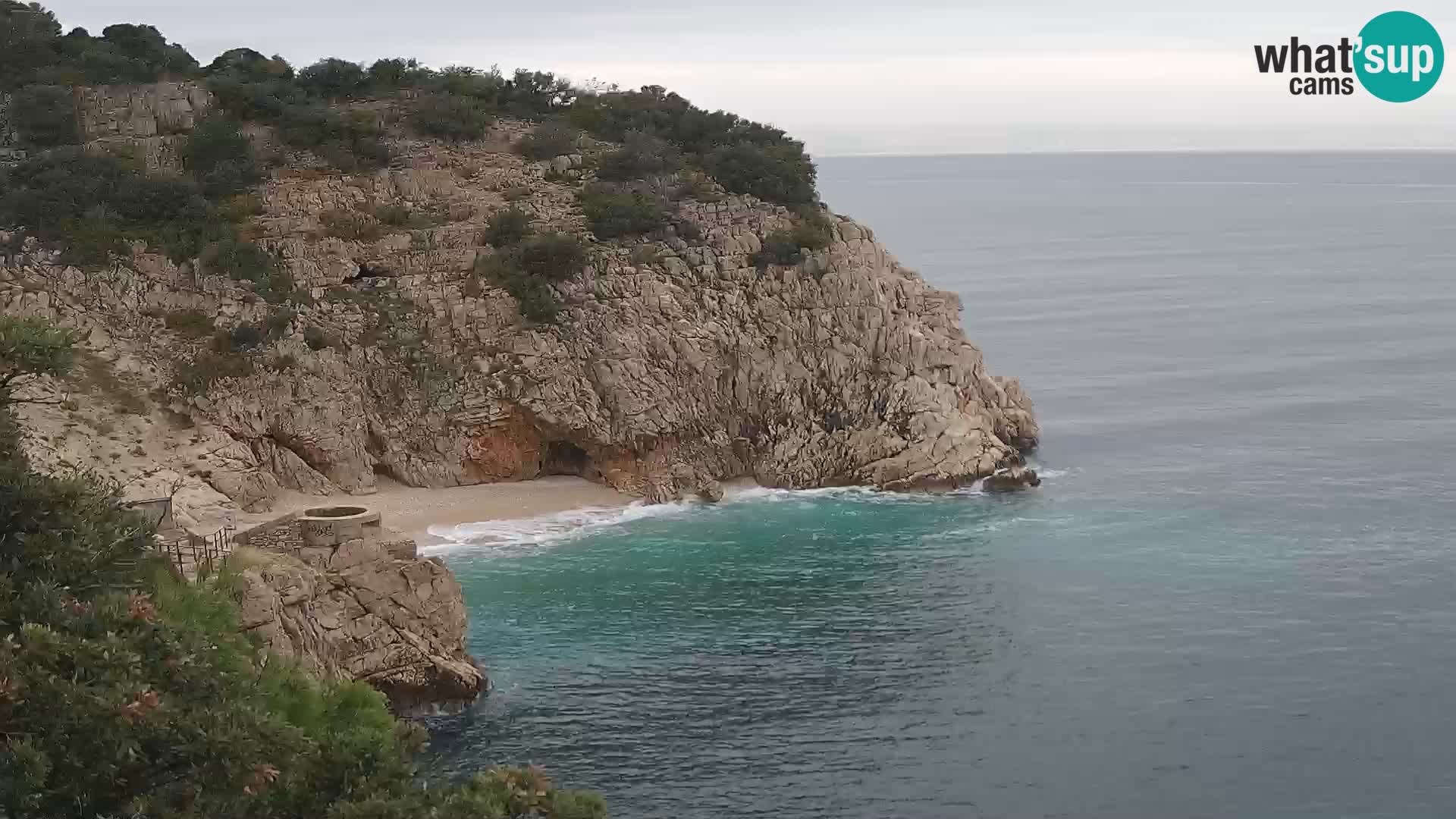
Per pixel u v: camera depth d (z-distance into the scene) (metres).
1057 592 85.19
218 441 102.44
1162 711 67.81
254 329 107.44
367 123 125.69
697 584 87.38
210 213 112.94
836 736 65.25
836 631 78.75
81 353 103.19
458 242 117.00
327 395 107.75
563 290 115.00
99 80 128.62
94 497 40.94
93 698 32.25
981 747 64.12
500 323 112.75
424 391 110.81
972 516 102.81
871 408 115.00
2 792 30.84
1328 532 97.06
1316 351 176.75
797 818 57.81
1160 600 83.38
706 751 63.66
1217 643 76.31
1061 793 59.81
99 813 33.31
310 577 62.25
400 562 66.38
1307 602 82.62
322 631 62.56
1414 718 66.69
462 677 67.12
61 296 106.31
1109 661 74.06
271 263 111.69
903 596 84.69
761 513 104.75
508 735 64.88
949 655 74.94
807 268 118.94
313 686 50.38
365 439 109.19
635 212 119.75
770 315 117.00
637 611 82.12
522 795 37.56
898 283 122.44
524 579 88.38
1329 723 66.38
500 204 121.94
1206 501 105.56
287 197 117.94
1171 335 194.38
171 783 34.03
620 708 68.06
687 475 110.50
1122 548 93.88
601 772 61.62
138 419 100.62
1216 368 165.88
